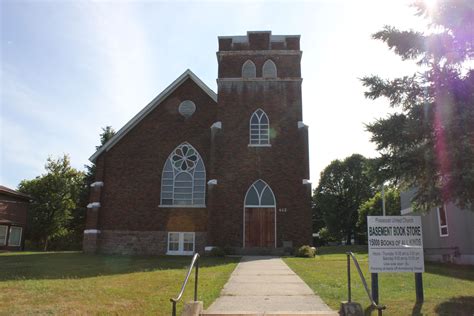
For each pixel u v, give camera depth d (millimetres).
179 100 30016
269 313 9258
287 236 26422
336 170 75312
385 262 10258
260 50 29000
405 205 28734
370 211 59031
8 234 40219
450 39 11281
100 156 29766
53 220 49531
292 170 27250
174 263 20328
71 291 11539
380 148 11305
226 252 25672
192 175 29016
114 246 28438
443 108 10523
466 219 21141
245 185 27219
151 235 28422
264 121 28172
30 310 9219
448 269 18625
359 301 10547
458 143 9852
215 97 29406
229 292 11938
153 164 29391
